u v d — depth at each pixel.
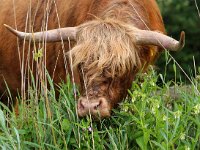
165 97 13.55
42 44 14.80
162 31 16.09
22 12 16.81
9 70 17.28
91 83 12.98
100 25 13.40
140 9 14.92
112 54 13.00
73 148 12.75
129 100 13.73
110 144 12.48
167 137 12.07
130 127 12.80
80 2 15.32
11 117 13.12
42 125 12.70
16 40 16.70
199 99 12.86
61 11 15.69
